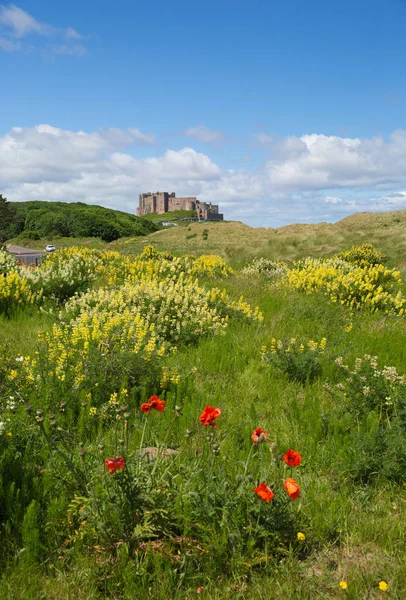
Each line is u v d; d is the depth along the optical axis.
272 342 6.57
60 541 2.83
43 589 2.49
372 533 2.96
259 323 8.52
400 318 9.82
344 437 4.06
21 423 3.87
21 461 3.40
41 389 4.72
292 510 3.01
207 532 2.79
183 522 2.88
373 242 32.44
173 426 4.29
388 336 7.74
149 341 5.64
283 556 2.79
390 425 3.98
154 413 4.53
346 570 2.69
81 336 5.98
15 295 9.84
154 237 62.97
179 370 5.93
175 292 9.09
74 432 4.01
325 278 12.23
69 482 3.08
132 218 164.88
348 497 3.41
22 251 74.81
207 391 5.45
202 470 3.15
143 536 2.72
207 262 16.97
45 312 9.38
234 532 2.72
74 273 13.17
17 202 177.50
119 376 5.17
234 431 4.33
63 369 5.14
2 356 5.18
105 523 2.76
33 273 12.35
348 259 22.98
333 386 5.31
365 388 4.61
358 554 2.83
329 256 30.80
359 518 3.12
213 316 8.37
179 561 2.65
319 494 3.37
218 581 2.62
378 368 5.93
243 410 4.88
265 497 2.60
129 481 2.81
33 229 132.62
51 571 2.62
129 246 44.78
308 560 2.76
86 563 2.65
